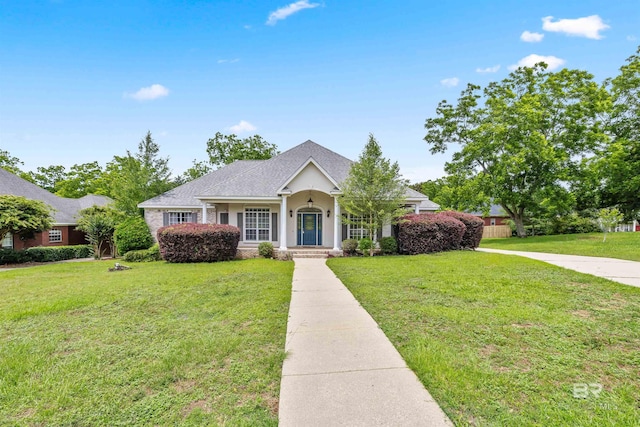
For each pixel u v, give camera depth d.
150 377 4.11
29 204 17.55
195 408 3.46
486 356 4.48
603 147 25.33
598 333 5.21
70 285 9.66
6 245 21.02
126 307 7.20
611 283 8.58
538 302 7.00
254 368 4.31
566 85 26.66
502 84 28.97
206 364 4.45
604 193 27.80
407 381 3.86
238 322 6.13
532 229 32.28
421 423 3.06
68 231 24.73
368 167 15.63
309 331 5.59
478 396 3.51
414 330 5.49
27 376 4.16
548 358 4.40
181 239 14.82
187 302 7.56
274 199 17.30
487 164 28.25
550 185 25.42
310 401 3.46
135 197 23.59
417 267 11.66
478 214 41.81
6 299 8.05
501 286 8.51
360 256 16.06
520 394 3.56
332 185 17.28
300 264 13.53
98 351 4.88
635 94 25.19
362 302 7.33
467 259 13.53
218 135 38.03
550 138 26.59
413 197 17.64
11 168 41.00
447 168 30.27
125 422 3.24
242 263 14.07
